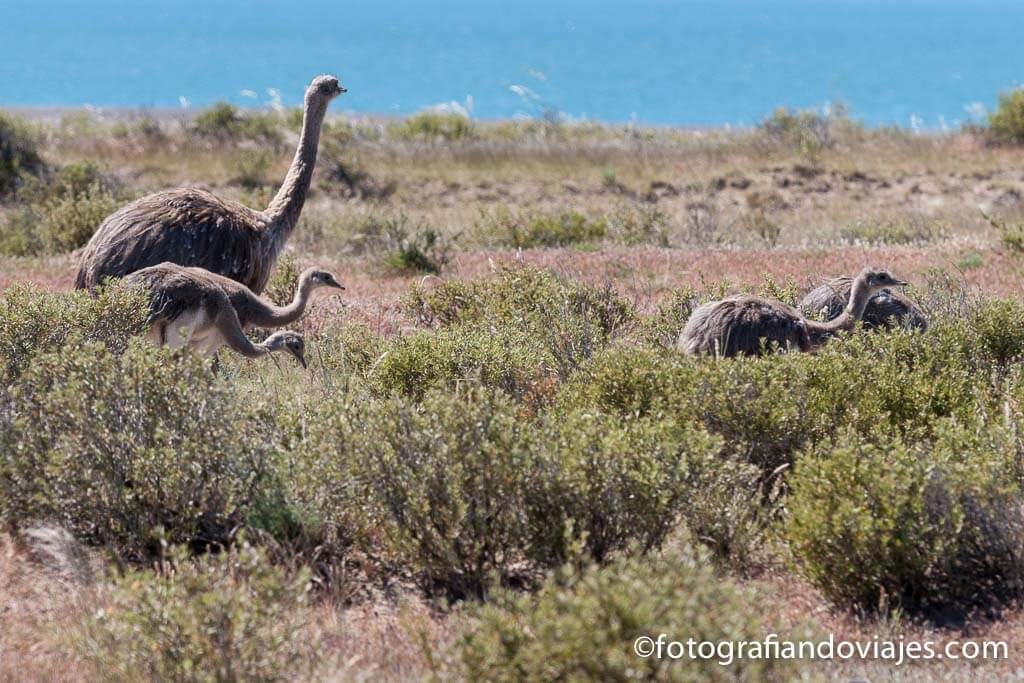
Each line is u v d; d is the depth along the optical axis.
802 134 118.69
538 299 44.38
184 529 25.84
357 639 22.78
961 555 25.73
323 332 44.78
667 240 75.62
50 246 70.56
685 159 113.50
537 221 76.69
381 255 66.25
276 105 138.62
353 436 25.84
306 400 32.03
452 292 48.06
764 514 27.06
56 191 88.75
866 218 87.00
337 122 131.00
